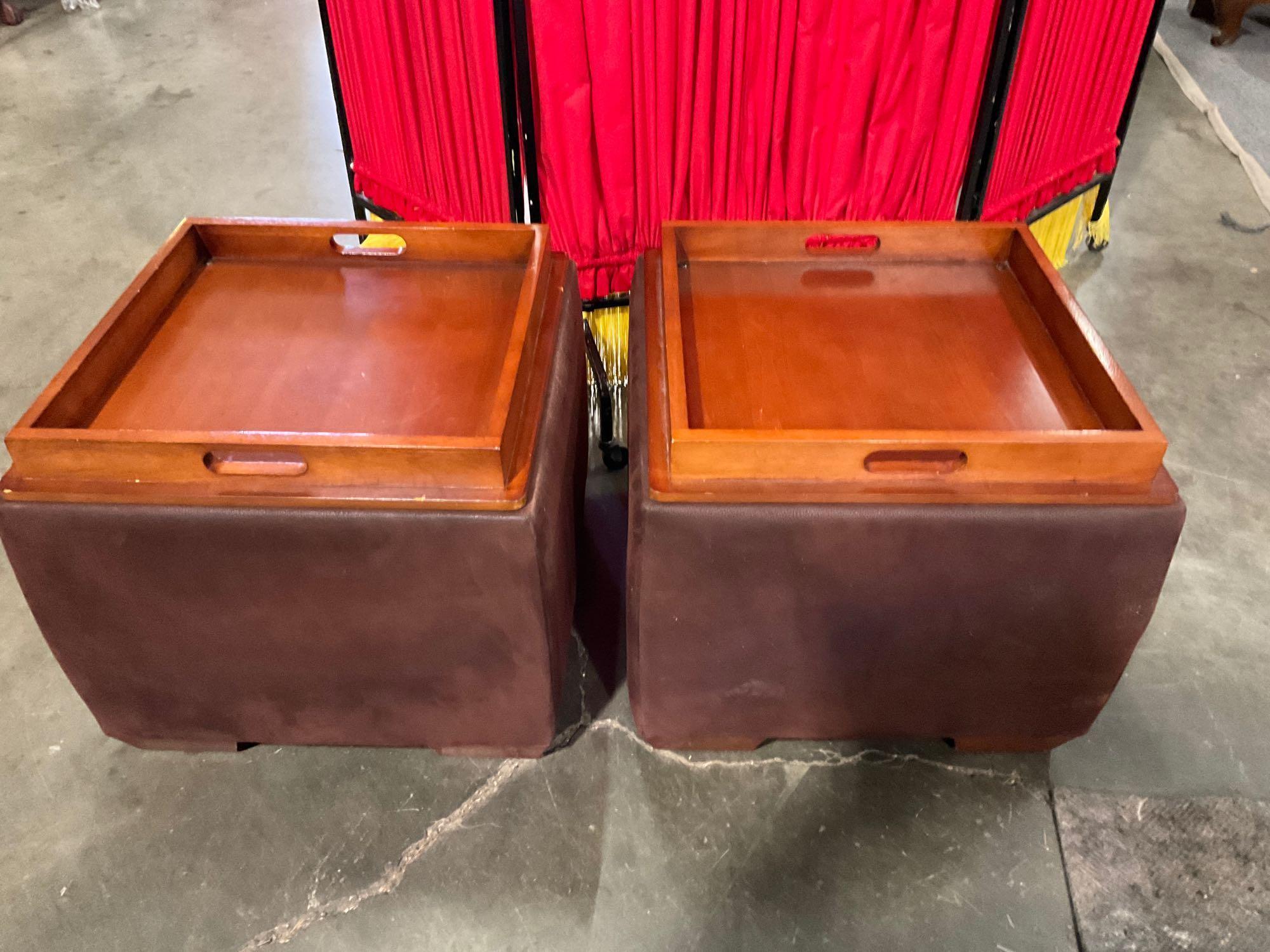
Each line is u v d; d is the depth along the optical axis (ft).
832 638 3.19
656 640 3.19
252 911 3.22
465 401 3.22
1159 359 5.73
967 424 3.16
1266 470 5.00
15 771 3.62
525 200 4.56
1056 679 3.32
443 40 4.15
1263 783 3.62
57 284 6.31
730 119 4.27
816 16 3.99
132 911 3.22
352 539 2.87
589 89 4.07
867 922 3.20
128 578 2.98
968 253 3.96
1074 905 3.24
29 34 10.04
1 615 4.23
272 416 3.14
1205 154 7.95
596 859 3.36
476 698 3.33
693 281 3.84
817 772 3.63
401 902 3.25
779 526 2.87
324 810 3.50
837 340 3.54
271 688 3.32
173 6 10.79
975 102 4.47
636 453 3.15
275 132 8.26
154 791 3.55
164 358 3.37
